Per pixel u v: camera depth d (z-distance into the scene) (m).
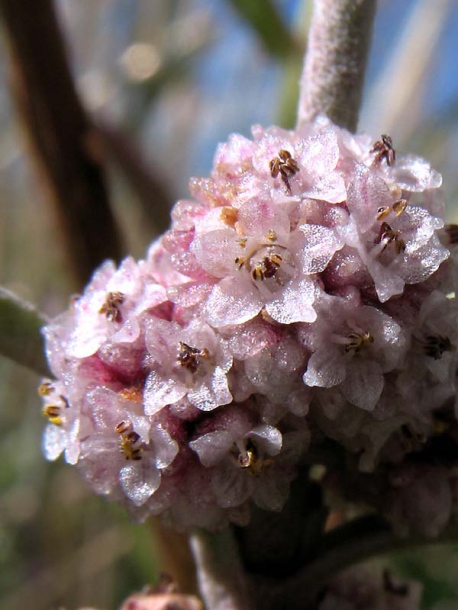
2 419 0.10
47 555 0.10
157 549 0.05
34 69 0.05
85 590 0.09
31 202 0.10
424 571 0.08
